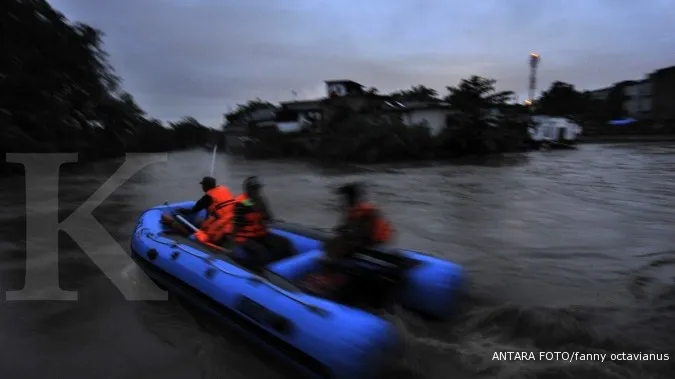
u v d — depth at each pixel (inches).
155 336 180.4
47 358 164.4
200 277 185.9
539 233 351.6
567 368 150.3
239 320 165.6
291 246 215.3
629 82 2170.3
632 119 2001.7
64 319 195.3
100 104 1054.4
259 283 166.9
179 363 161.8
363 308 178.9
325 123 1279.5
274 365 158.7
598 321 190.7
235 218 208.5
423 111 1354.6
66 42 927.0
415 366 147.8
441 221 400.5
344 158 1135.0
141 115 1272.1
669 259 279.7
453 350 161.3
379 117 1240.8
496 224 385.7
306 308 148.6
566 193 553.3
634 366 153.6
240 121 1936.5
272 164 1111.6
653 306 206.8
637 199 504.7
